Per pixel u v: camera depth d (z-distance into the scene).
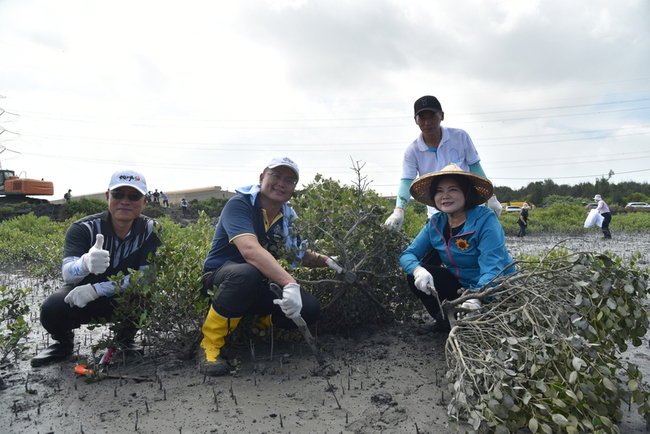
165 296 3.04
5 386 2.76
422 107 3.85
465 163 4.13
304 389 2.63
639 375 2.27
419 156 4.12
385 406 2.39
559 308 2.23
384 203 4.43
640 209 41.84
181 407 2.40
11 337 3.09
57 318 3.14
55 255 7.30
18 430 2.19
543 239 16.41
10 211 26.67
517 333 2.33
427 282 3.03
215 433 2.12
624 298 2.38
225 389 2.63
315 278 3.90
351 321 3.86
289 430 2.14
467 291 2.80
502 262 2.99
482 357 2.25
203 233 4.49
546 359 2.06
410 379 2.77
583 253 2.39
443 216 3.38
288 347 3.44
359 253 3.72
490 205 4.07
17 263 9.46
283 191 3.19
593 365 2.04
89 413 2.36
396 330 3.82
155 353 3.33
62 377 2.90
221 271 2.97
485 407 1.99
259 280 2.95
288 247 3.41
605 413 2.01
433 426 2.17
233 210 3.13
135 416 2.31
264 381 2.76
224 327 2.94
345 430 2.14
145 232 3.38
